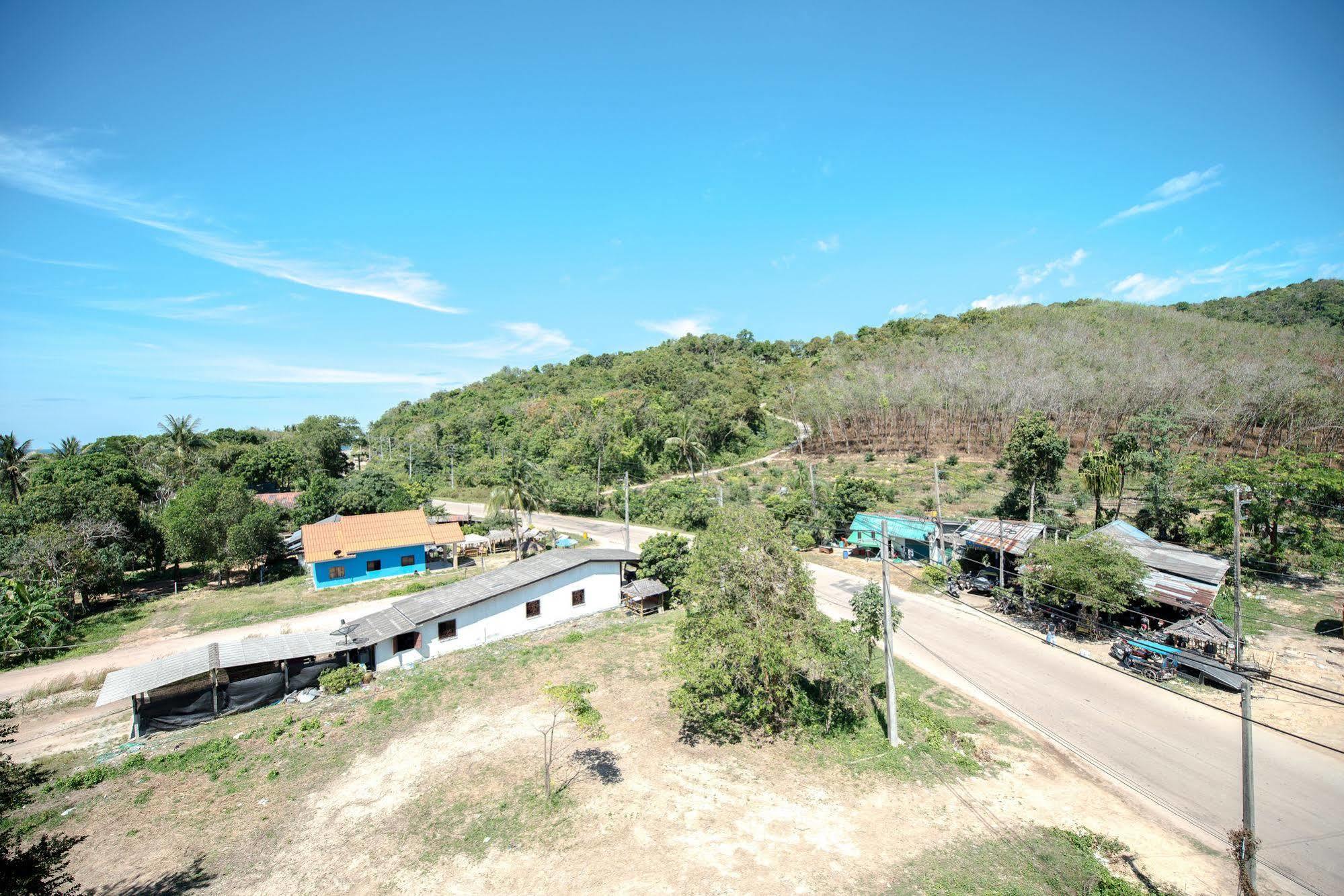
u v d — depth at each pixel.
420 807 19.58
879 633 27.16
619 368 143.12
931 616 36.59
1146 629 31.53
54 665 31.89
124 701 27.84
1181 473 48.72
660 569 40.34
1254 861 13.88
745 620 23.09
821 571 46.84
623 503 69.50
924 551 48.09
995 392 78.50
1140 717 24.59
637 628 35.34
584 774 21.14
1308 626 31.59
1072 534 41.28
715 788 20.38
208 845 17.97
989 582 39.69
